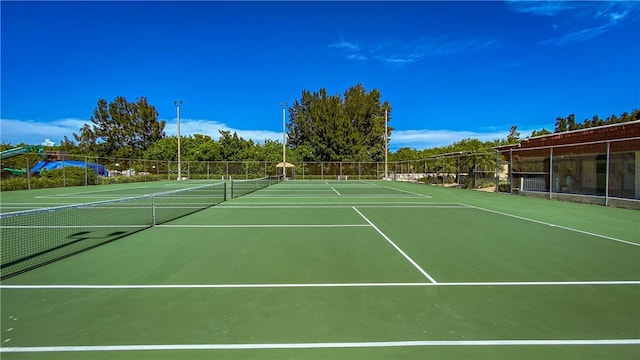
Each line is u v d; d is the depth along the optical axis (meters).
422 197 20.34
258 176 47.72
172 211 13.70
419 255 6.80
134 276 5.47
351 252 7.05
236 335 3.57
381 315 4.05
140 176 40.25
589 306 4.34
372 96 64.25
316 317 3.99
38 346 3.36
